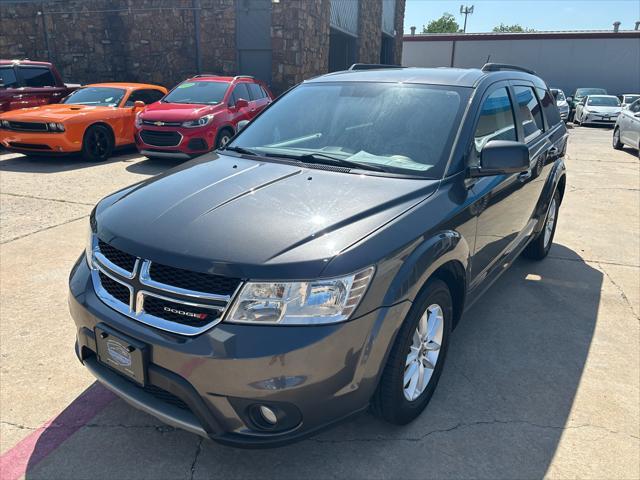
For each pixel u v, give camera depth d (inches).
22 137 366.6
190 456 98.3
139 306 87.1
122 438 102.5
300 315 80.8
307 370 80.4
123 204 104.0
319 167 116.5
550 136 184.7
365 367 86.1
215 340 80.3
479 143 125.6
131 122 415.2
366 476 94.3
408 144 120.3
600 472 96.4
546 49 1304.1
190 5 616.1
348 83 145.2
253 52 611.2
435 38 1374.3
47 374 121.3
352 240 87.0
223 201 98.7
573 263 204.4
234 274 80.8
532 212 171.6
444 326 111.3
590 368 130.7
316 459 98.0
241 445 84.0
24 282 169.6
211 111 379.2
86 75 669.3
